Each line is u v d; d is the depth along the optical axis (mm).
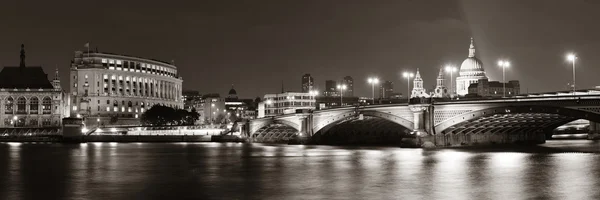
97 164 102875
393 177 75750
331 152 138500
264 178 76375
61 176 80625
